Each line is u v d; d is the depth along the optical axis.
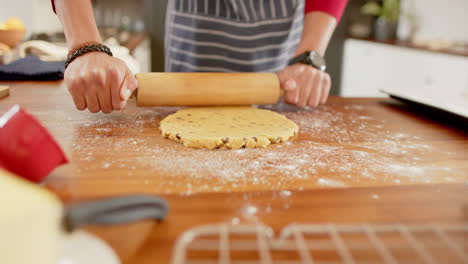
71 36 0.90
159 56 3.08
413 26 3.51
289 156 0.70
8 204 0.29
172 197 0.53
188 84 0.94
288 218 0.48
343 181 0.60
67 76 0.83
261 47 1.27
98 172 0.60
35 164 0.51
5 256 0.28
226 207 0.50
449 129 0.91
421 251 0.40
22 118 0.51
